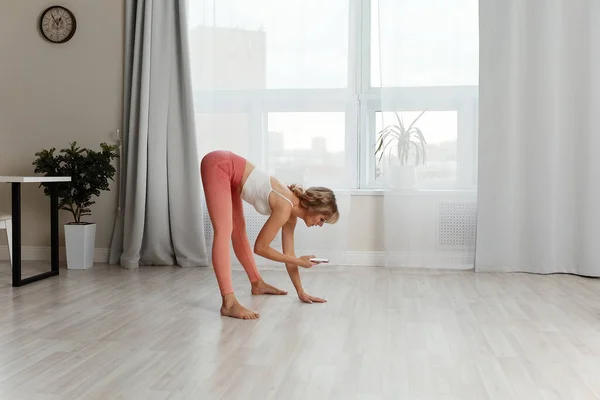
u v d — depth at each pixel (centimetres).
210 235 505
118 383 222
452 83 478
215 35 499
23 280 410
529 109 462
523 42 461
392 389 217
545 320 319
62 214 512
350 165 498
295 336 285
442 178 482
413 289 400
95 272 462
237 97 502
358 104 501
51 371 235
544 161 459
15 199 403
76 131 511
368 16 505
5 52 517
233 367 240
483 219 468
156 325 304
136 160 490
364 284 416
